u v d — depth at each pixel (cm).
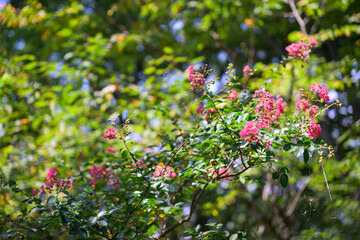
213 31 797
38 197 275
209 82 272
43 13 626
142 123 491
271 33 710
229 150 270
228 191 530
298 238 405
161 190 287
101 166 349
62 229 304
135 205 284
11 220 294
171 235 388
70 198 263
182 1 661
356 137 499
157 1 678
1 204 374
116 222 263
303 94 276
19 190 277
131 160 292
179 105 488
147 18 864
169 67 574
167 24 797
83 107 556
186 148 308
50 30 694
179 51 760
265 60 855
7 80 532
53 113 547
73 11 661
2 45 710
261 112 263
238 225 422
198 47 735
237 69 664
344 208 410
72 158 442
